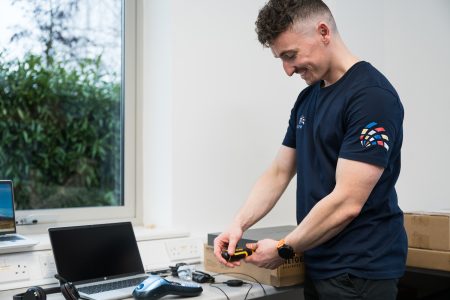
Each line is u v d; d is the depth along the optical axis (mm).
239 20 2785
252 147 2826
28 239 2020
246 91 2805
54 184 2500
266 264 1705
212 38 2674
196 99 2609
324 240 1609
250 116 2820
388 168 1629
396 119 1562
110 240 1990
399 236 1685
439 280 2576
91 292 1733
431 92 3490
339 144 1646
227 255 1725
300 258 1956
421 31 3477
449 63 3510
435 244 2146
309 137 1754
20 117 2412
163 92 2588
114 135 2703
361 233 1633
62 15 2535
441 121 3504
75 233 1895
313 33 1599
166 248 2363
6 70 2371
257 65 2855
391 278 1621
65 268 1815
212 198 2662
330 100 1664
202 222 2625
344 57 1668
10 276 1894
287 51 1609
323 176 1699
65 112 2545
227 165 2723
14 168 2387
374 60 3211
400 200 3283
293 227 2422
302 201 1814
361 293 1606
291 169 1972
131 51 2715
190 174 2586
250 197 1984
